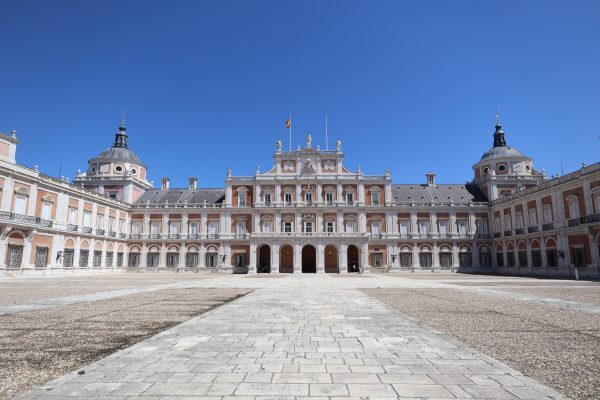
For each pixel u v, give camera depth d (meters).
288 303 16.95
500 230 60.91
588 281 33.84
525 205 53.78
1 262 39.69
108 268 59.75
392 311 14.38
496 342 9.28
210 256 65.19
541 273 49.72
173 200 69.81
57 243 48.00
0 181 39.75
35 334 10.09
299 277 46.31
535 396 5.68
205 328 10.78
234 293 22.16
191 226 66.19
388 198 65.19
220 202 68.25
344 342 9.08
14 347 8.69
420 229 64.88
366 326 11.17
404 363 7.34
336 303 16.97
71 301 17.62
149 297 19.66
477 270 63.12
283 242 60.53
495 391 5.87
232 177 66.50
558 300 18.27
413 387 6.03
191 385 6.09
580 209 42.91
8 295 20.47
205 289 25.27
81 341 9.28
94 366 7.08
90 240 54.94
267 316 13.05
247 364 7.24
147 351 8.18
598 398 5.62
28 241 43.25
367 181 65.50
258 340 9.27
